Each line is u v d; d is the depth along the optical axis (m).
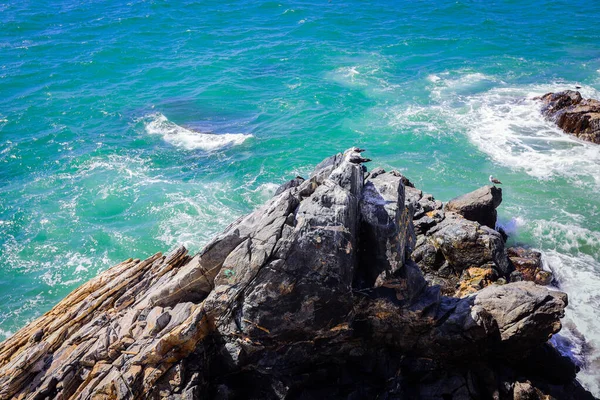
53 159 45.84
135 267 24.78
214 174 43.88
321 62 64.12
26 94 56.75
